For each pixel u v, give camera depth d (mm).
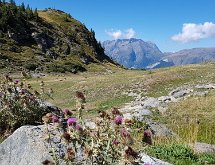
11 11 148125
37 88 62406
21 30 145875
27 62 123375
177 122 25469
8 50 130125
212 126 23484
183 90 45531
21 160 8289
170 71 68312
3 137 11828
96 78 78750
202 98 33938
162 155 13039
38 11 199250
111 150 5473
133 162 4980
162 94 47875
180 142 16047
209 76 58156
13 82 12906
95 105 46906
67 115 6414
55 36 161875
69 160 5758
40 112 12992
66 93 60938
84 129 5848
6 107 12297
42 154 7848
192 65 85688
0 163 8828
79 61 154250
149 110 29453
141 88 54844
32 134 8469
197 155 14047
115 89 57906
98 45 194125
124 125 5695
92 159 5480
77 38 179875
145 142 5348
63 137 5781
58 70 123688
